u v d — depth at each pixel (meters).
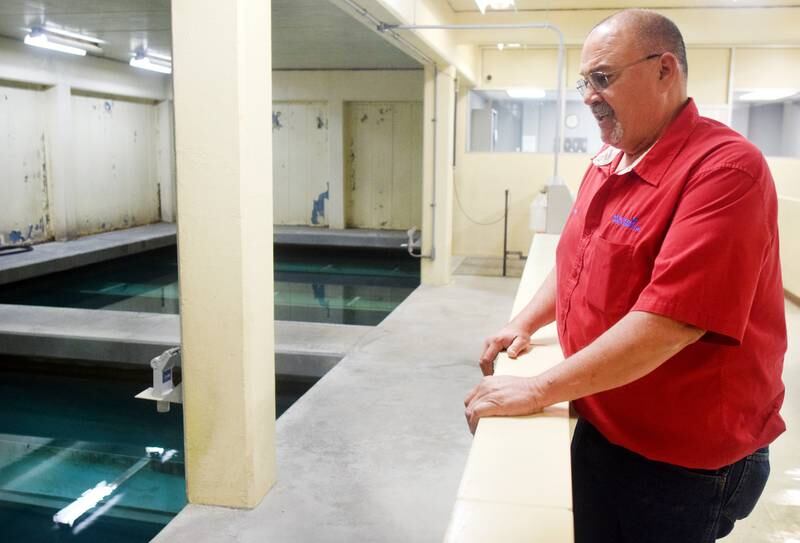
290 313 8.02
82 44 9.68
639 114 1.28
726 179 1.16
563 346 1.51
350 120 12.64
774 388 1.33
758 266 1.16
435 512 3.02
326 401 4.36
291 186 12.96
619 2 7.14
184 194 2.80
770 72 9.43
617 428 1.36
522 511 1.03
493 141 10.68
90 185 11.51
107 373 6.04
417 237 11.58
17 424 5.20
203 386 2.92
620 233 1.31
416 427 3.97
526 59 10.05
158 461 4.50
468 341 5.70
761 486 1.39
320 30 8.25
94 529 3.56
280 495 3.14
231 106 2.72
